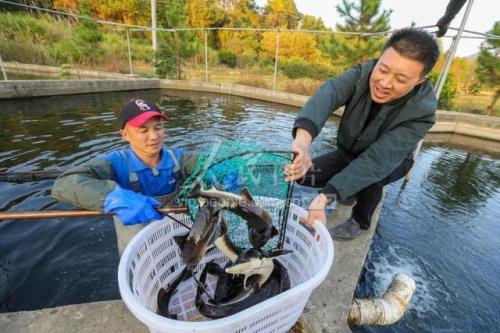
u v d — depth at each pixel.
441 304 2.79
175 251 1.81
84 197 1.54
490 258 3.55
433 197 4.99
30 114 7.30
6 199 3.62
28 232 3.13
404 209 4.50
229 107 10.20
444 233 3.96
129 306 1.06
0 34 13.01
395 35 1.77
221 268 1.68
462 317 2.67
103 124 6.93
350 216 2.98
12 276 2.62
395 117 2.12
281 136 7.14
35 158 4.84
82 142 5.69
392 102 2.06
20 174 4.08
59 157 4.95
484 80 11.01
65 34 15.49
